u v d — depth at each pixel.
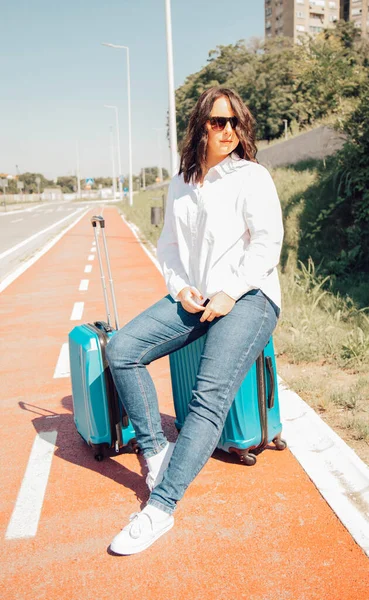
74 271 12.62
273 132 40.38
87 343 3.20
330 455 3.22
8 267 13.86
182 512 2.78
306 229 10.33
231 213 2.66
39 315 7.99
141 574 2.35
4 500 3.02
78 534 2.66
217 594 2.21
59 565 2.44
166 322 2.69
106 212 46.56
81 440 3.75
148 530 2.48
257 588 2.23
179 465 2.53
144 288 10.03
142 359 2.71
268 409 3.19
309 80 15.26
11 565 2.46
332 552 2.44
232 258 2.66
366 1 96.06
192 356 3.20
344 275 8.63
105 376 3.21
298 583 2.25
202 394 2.57
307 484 2.99
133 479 3.16
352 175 9.53
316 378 4.54
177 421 3.56
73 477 3.23
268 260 2.59
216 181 2.71
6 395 4.76
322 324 5.88
